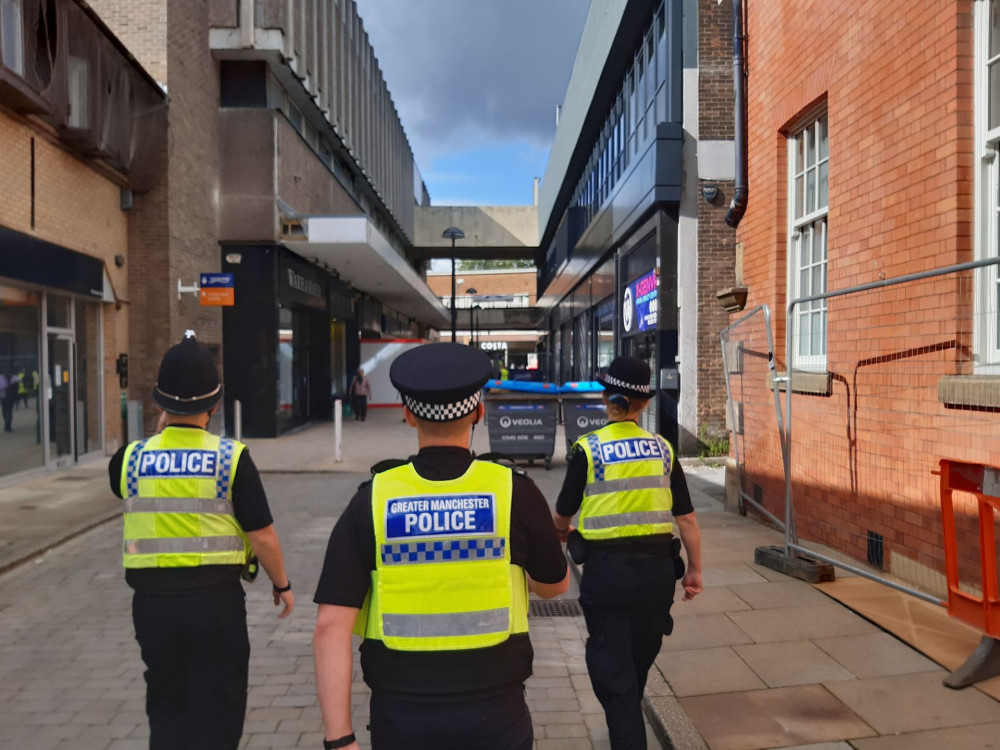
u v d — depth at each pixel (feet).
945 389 14.38
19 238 32.32
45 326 36.76
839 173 19.53
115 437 44.24
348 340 91.20
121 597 18.92
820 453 20.07
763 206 24.82
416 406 6.07
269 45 53.88
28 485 33.94
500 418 41.06
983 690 11.54
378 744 5.68
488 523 5.89
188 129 49.42
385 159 103.24
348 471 40.27
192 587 8.64
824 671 12.54
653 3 47.14
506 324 153.99
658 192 43.09
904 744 10.12
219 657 8.79
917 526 15.62
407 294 100.63
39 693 13.30
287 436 59.77
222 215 55.52
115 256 43.55
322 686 5.49
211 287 46.16
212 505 8.84
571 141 80.23
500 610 5.82
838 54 19.63
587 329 75.82
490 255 152.97
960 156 14.78
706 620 15.11
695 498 31.40
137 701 12.95
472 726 5.57
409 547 5.75
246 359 56.54
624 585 9.63
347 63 77.20
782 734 10.52
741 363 26.23
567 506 10.08
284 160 58.34
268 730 11.75
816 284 21.85
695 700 11.64
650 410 46.24
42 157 34.78
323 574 5.84
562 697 13.06
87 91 35.70
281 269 57.93
